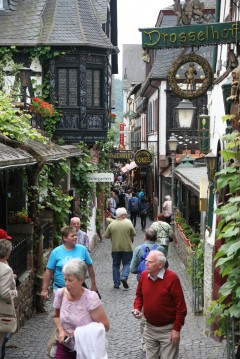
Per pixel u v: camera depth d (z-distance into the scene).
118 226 17.03
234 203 8.05
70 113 25.97
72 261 7.12
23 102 19.64
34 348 10.86
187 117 19.47
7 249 8.78
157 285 8.56
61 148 18.61
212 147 14.57
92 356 6.86
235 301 8.11
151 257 8.52
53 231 17.08
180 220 25.22
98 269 20.55
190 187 19.77
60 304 7.28
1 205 13.68
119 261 17.14
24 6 26.53
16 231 13.72
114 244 16.97
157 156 38.38
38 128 21.80
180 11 9.84
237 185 8.02
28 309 13.15
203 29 9.69
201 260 13.66
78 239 12.79
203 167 27.45
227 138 8.09
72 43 25.62
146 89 42.56
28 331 12.09
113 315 13.84
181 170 25.62
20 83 20.53
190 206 25.16
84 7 26.59
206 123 16.14
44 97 25.81
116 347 11.27
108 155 35.50
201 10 9.81
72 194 22.03
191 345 11.20
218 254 7.94
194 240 19.25
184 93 10.02
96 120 26.36
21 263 13.06
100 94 26.47
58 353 7.40
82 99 25.94
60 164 17.56
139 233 32.72
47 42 25.53
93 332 6.89
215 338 10.82
